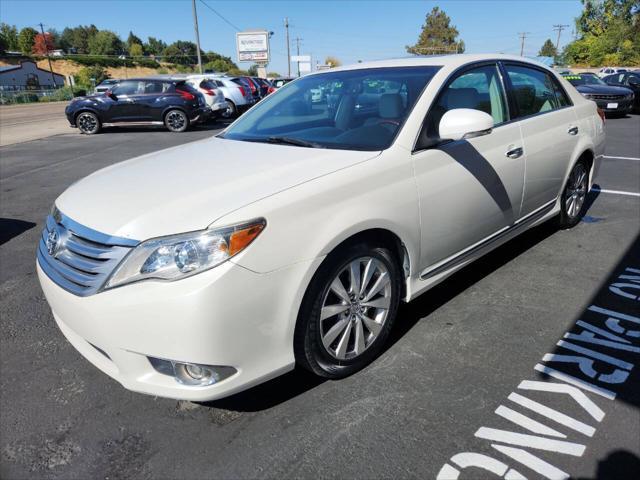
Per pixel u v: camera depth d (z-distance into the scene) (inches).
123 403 95.5
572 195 171.8
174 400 95.7
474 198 117.6
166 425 88.8
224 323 76.1
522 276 142.0
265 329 81.2
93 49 4793.3
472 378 97.6
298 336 88.1
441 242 111.7
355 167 94.1
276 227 80.4
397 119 108.0
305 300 86.5
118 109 556.1
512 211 135.6
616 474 74.4
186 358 76.2
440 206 108.1
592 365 100.6
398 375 99.3
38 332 123.5
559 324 116.2
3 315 132.5
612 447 79.4
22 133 597.6
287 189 85.0
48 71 3110.2
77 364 109.2
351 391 95.3
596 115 176.7
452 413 88.1
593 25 1910.7
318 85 134.4
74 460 81.7
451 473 75.4
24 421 91.2
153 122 562.3
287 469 77.6
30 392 99.7
